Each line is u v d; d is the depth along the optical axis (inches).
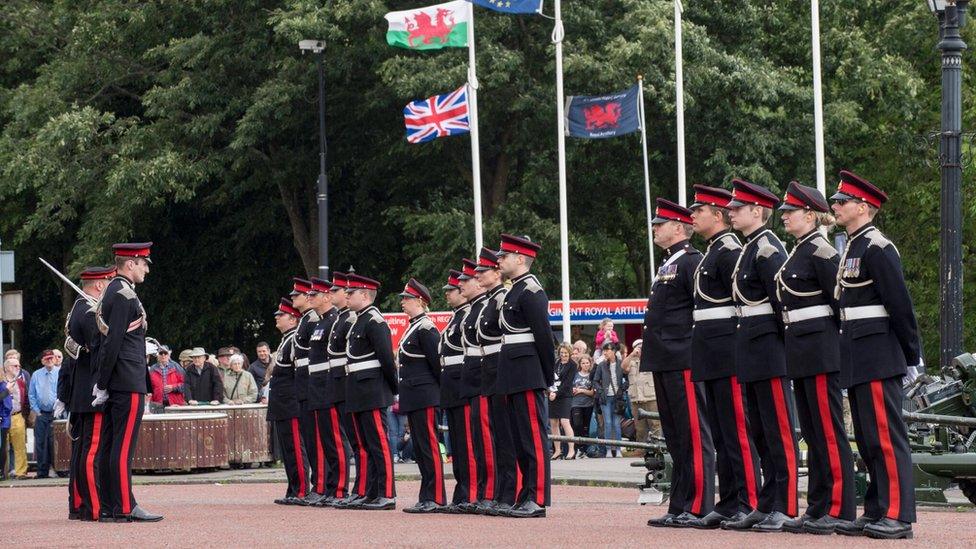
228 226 2160.4
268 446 1296.8
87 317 687.1
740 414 565.0
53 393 1225.4
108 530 639.8
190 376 1315.2
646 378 1165.7
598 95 1760.6
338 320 799.1
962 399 752.3
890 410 516.4
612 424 1226.0
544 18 1819.6
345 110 2003.0
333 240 2156.7
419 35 1470.2
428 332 751.1
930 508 719.7
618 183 1991.9
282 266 2218.3
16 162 1915.6
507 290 683.4
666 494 786.2
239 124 1875.0
